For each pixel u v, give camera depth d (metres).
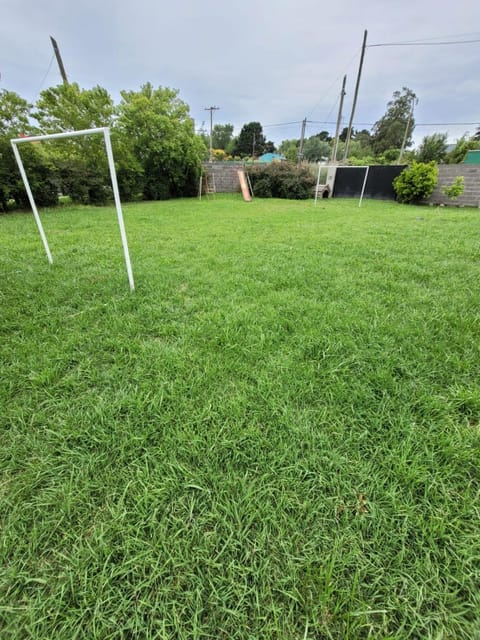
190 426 1.14
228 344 1.66
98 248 3.71
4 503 0.89
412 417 1.19
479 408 1.22
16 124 7.14
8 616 0.67
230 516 0.85
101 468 1.00
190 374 1.42
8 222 5.65
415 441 1.08
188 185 12.38
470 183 9.06
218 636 0.64
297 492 0.92
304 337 1.74
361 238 4.33
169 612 0.68
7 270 2.82
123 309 2.12
